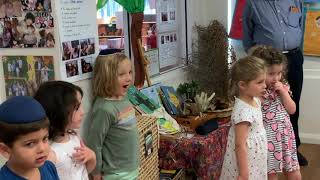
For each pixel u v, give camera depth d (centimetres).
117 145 204
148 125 239
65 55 185
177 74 361
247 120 204
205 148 257
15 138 119
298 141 366
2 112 120
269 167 232
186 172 275
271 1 340
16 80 192
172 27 355
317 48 395
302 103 411
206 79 367
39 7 181
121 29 279
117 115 201
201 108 306
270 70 228
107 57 203
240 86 211
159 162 273
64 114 156
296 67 349
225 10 401
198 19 396
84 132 203
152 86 299
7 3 187
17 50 189
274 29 339
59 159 155
